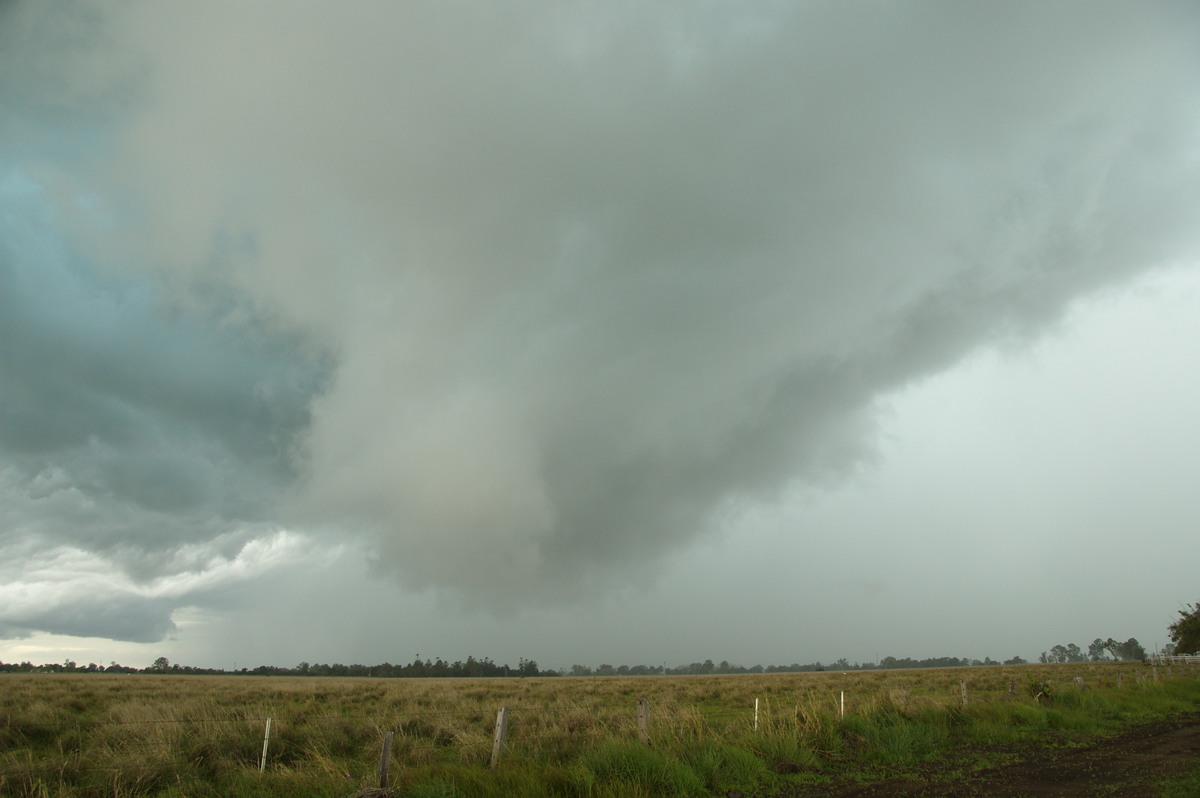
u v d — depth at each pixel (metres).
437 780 10.10
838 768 13.02
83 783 11.19
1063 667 87.25
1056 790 10.75
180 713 18.25
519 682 62.75
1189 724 19.75
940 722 17.50
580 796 9.94
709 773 11.70
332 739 15.83
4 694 28.83
